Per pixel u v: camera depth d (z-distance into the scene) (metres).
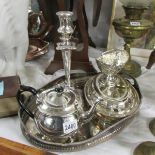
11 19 0.75
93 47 1.08
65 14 0.60
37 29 1.01
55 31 0.84
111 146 0.62
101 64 0.67
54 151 0.59
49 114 0.56
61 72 0.90
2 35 0.75
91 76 0.79
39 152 0.52
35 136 0.60
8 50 0.79
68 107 0.56
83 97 0.69
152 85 0.85
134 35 0.81
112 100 0.65
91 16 1.06
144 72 0.92
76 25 0.89
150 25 0.82
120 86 0.69
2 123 0.69
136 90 0.74
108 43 1.01
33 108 0.65
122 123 0.65
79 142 0.58
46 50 1.01
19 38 0.80
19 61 0.84
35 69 0.92
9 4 0.73
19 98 0.63
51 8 0.97
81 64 0.88
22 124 0.63
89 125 0.65
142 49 0.99
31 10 1.01
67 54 0.65
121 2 0.85
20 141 0.63
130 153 0.60
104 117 0.66
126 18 0.84
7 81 0.70
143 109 0.74
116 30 0.84
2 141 0.55
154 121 0.68
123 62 0.68
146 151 0.59
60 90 0.58
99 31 1.09
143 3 0.80
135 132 0.66
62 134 0.58
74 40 0.89
